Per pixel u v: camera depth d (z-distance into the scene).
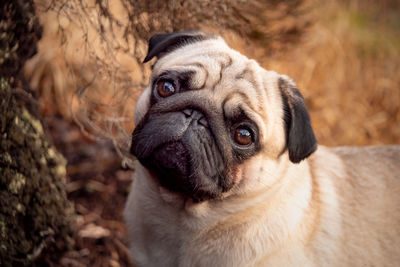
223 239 0.56
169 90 0.55
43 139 0.65
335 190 0.60
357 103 1.05
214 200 0.56
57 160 0.67
